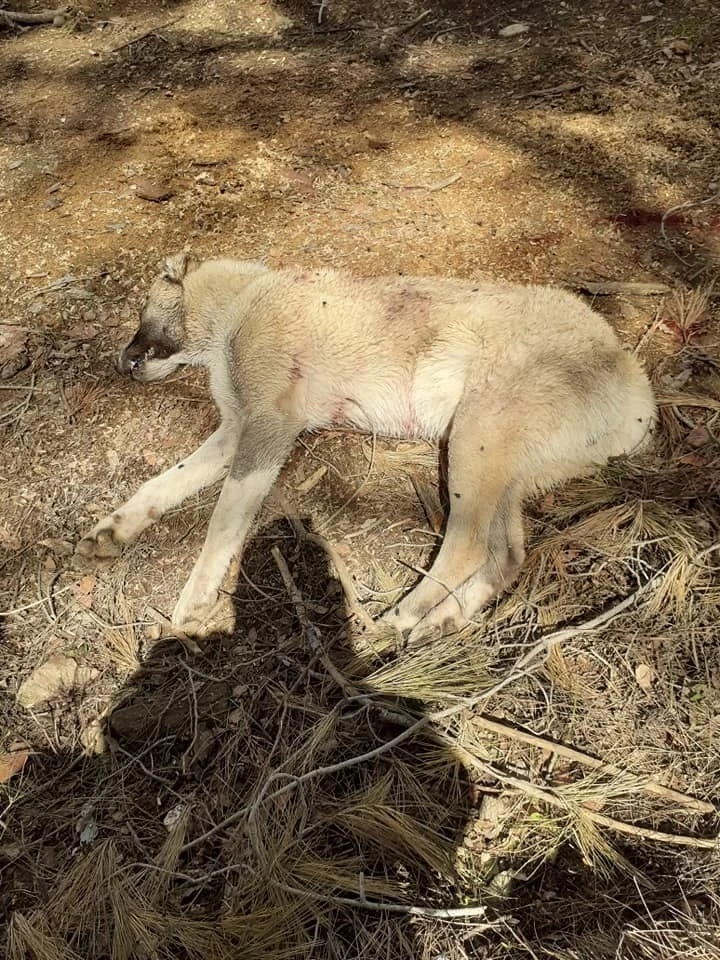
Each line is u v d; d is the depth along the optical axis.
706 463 1.14
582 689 0.99
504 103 1.71
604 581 1.07
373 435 1.25
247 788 0.95
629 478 1.12
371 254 1.43
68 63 2.01
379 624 1.06
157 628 1.10
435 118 1.70
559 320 1.13
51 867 0.93
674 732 0.96
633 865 0.88
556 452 1.11
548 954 0.84
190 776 0.97
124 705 1.03
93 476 1.24
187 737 1.00
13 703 1.05
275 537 1.17
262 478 1.17
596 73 1.73
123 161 1.67
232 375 1.25
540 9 1.96
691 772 0.93
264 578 1.13
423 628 1.06
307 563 1.14
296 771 0.94
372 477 1.21
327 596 1.10
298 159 1.63
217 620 1.09
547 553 1.09
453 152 1.62
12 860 0.94
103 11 2.21
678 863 0.88
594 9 1.92
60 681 1.05
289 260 1.44
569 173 1.54
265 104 1.79
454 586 1.07
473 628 1.06
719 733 0.95
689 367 1.25
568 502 1.13
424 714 0.98
